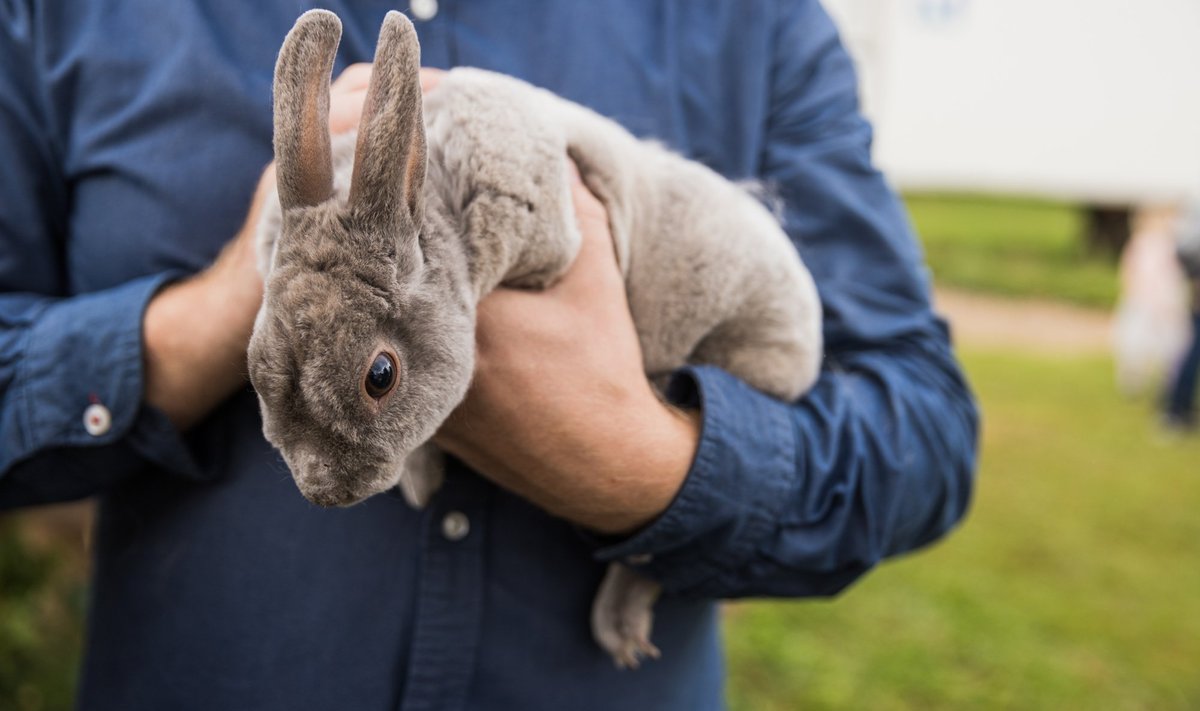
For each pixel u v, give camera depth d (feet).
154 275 1.97
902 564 5.76
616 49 2.16
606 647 2.01
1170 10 12.99
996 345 12.42
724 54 2.22
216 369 1.87
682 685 2.13
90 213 1.98
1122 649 4.88
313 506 1.94
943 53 12.67
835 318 2.23
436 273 1.68
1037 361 11.38
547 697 2.01
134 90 1.97
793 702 4.33
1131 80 13.16
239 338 1.85
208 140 1.97
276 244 1.64
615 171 1.98
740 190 2.17
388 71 1.58
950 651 4.78
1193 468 7.72
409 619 1.95
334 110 1.85
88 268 2.00
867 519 2.03
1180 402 8.70
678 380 2.02
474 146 1.78
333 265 1.58
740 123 2.22
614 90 2.15
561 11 2.14
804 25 2.30
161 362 1.88
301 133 1.59
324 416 1.57
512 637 1.98
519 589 1.99
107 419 1.87
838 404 2.07
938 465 2.14
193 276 1.94
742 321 2.12
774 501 1.93
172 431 1.89
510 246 1.79
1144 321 9.86
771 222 2.17
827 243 2.25
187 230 1.96
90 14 1.98
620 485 1.85
